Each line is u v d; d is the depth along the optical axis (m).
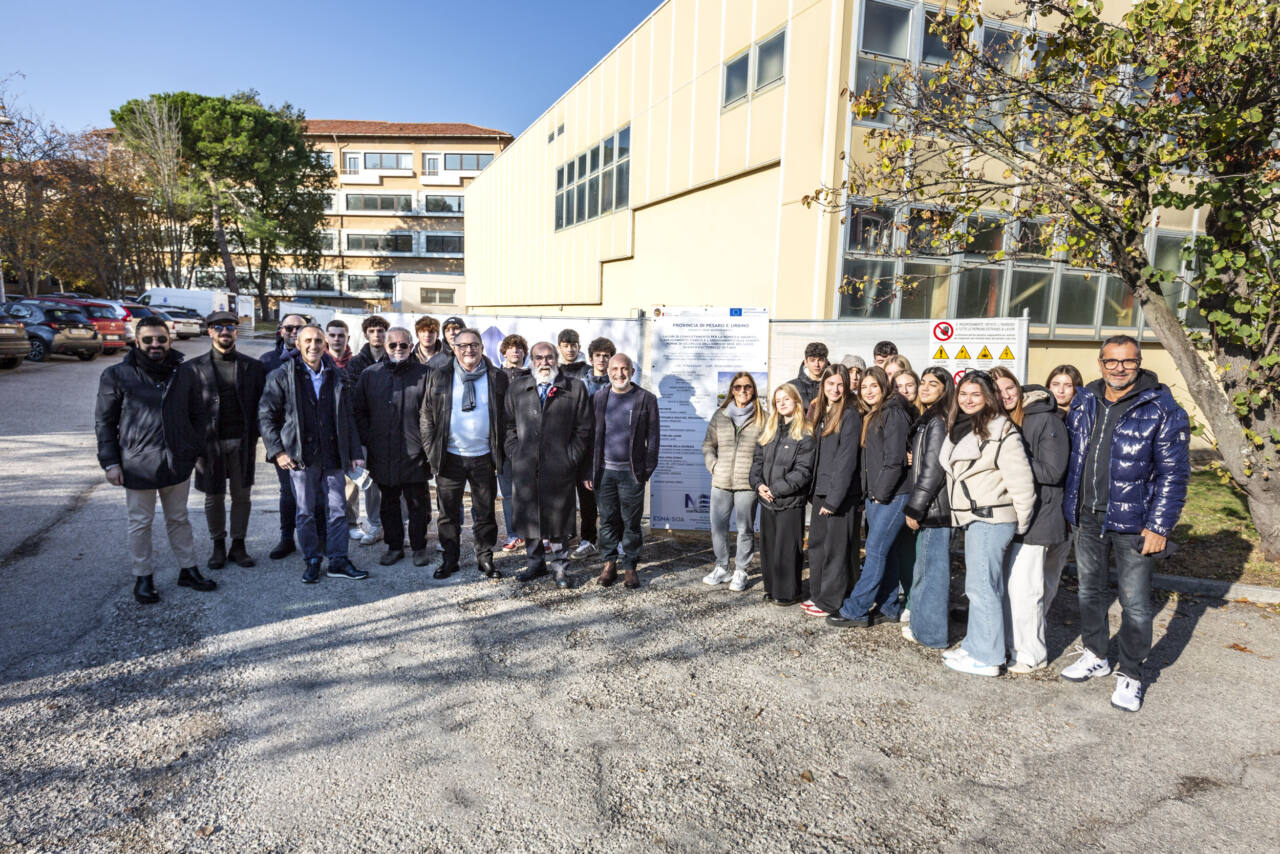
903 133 6.77
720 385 6.79
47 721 3.38
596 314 18.67
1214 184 5.91
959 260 10.45
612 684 3.95
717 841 2.70
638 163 15.67
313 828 2.71
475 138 68.94
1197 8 5.30
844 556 4.88
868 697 3.89
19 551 5.67
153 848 2.58
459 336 5.50
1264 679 4.27
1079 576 4.19
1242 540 6.88
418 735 3.38
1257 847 2.75
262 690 3.76
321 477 5.53
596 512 6.40
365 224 70.00
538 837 2.69
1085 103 6.27
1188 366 6.43
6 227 28.09
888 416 4.63
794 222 10.55
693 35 13.31
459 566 5.92
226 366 5.41
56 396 13.50
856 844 2.71
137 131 44.03
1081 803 3.01
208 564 5.54
